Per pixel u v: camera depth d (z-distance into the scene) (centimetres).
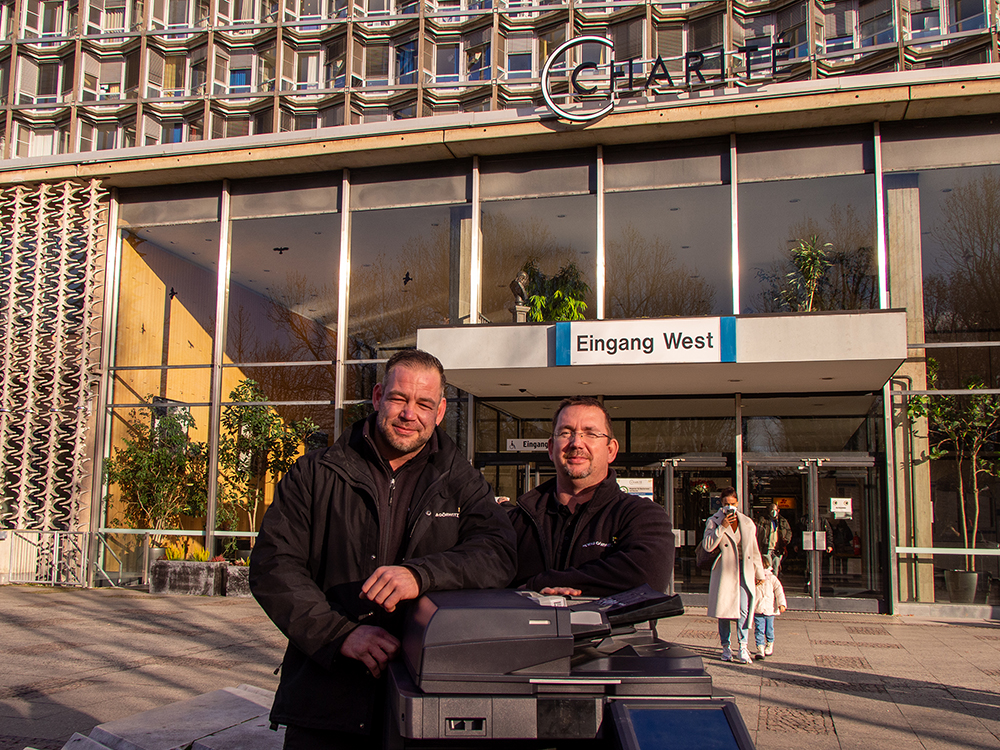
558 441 319
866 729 528
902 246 1161
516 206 1297
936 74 1112
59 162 1432
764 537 1177
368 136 1295
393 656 205
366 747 219
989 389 1121
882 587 1127
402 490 249
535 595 197
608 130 1219
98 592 1262
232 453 1349
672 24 1332
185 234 1427
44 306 1430
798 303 1180
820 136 1202
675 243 1231
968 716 563
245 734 338
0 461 1385
